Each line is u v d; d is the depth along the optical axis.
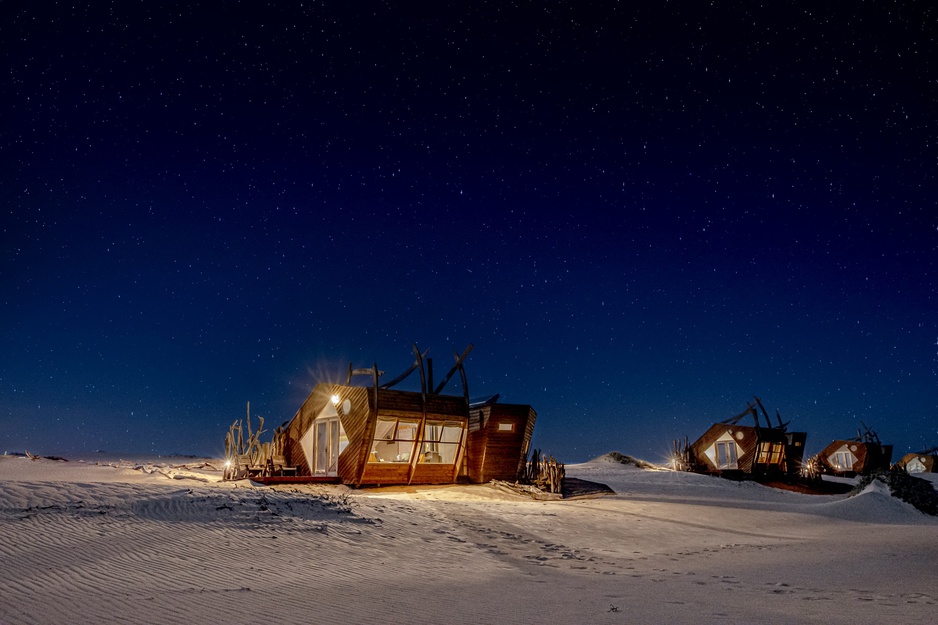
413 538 12.56
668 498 23.78
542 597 7.98
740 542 15.26
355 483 21.14
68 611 6.43
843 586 9.34
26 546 9.60
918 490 26.89
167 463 32.25
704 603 7.74
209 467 28.44
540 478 23.88
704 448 38.31
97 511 12.28
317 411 23.50
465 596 7.91
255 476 21.39
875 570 11.06
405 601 7.44
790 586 9.28
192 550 10.05
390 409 21.47
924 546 14.65
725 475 35.00
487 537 13.40
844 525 20.02
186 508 13.03
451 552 11.64
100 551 9.56
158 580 8.10
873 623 6.65
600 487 24.52
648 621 6.61
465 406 23.39
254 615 6.51
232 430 22.34
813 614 7.12
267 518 12.77
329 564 9.87
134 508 12.72
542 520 15.95
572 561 11.59
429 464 22.84
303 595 7.60
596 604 7.55
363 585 8.45
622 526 16.23
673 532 16.12
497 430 24.16
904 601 8.05
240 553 10.13
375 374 21.56
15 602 6.71
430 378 24.36
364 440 21.09
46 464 27.25
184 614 6.46
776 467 37.12
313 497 15.54
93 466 26.94
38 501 12.82
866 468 46.00
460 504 17.33
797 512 22.66
